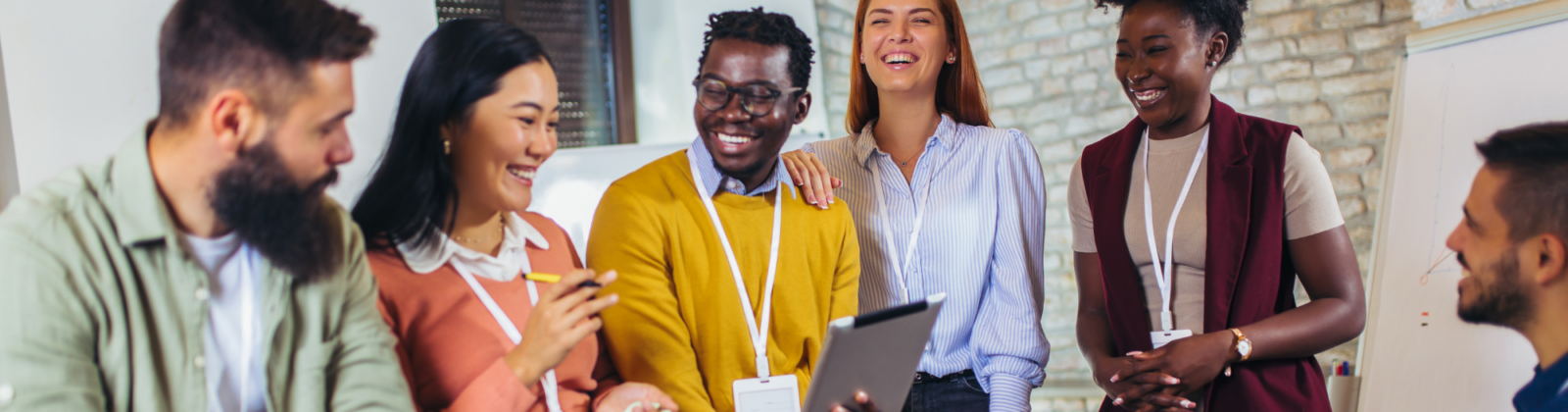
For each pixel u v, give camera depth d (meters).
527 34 1.36
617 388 1.36
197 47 1.11
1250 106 3.32
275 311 1.18
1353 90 3.16
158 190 1.11
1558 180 1.62
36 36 1.20
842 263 1.57
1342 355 3.17
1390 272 1.93
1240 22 1.72
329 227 1.22
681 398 1.37
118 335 1.08
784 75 1.42
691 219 1.45
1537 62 1.71
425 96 1.28
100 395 1.07
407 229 1.28
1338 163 3.20
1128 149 1.81
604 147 1.98
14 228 1.02
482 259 1.33
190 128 1.12
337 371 1.21
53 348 1.03
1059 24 3.63
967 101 1.80
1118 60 1.78
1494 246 1.72
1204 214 1.69
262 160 1.15
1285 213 1.64
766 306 1.48
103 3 1.23
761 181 1.51
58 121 1.21
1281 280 1.68
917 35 1.67
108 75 1.24
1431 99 1.89
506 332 1.32
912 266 1.74
